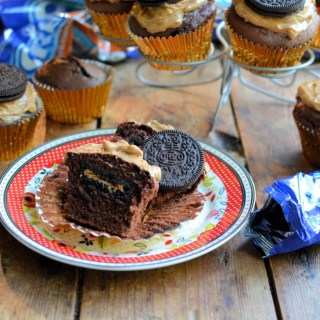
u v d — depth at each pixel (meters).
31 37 0.68
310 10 0.54
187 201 0.48
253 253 0.45
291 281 0.43
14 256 0.44
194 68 0.67
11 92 0.54
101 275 0.43
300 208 0.43
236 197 0.48
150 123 0.51
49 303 0.41
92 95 0.61
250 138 0.60
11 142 0.56
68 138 0.53
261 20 0.53
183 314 0.40
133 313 0.40
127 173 0.43
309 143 0.55
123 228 0.44
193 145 0.48
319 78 0.61
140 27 0.56
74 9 0.72
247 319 0.40
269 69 0.56
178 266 0.44
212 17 0.56
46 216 0.45
